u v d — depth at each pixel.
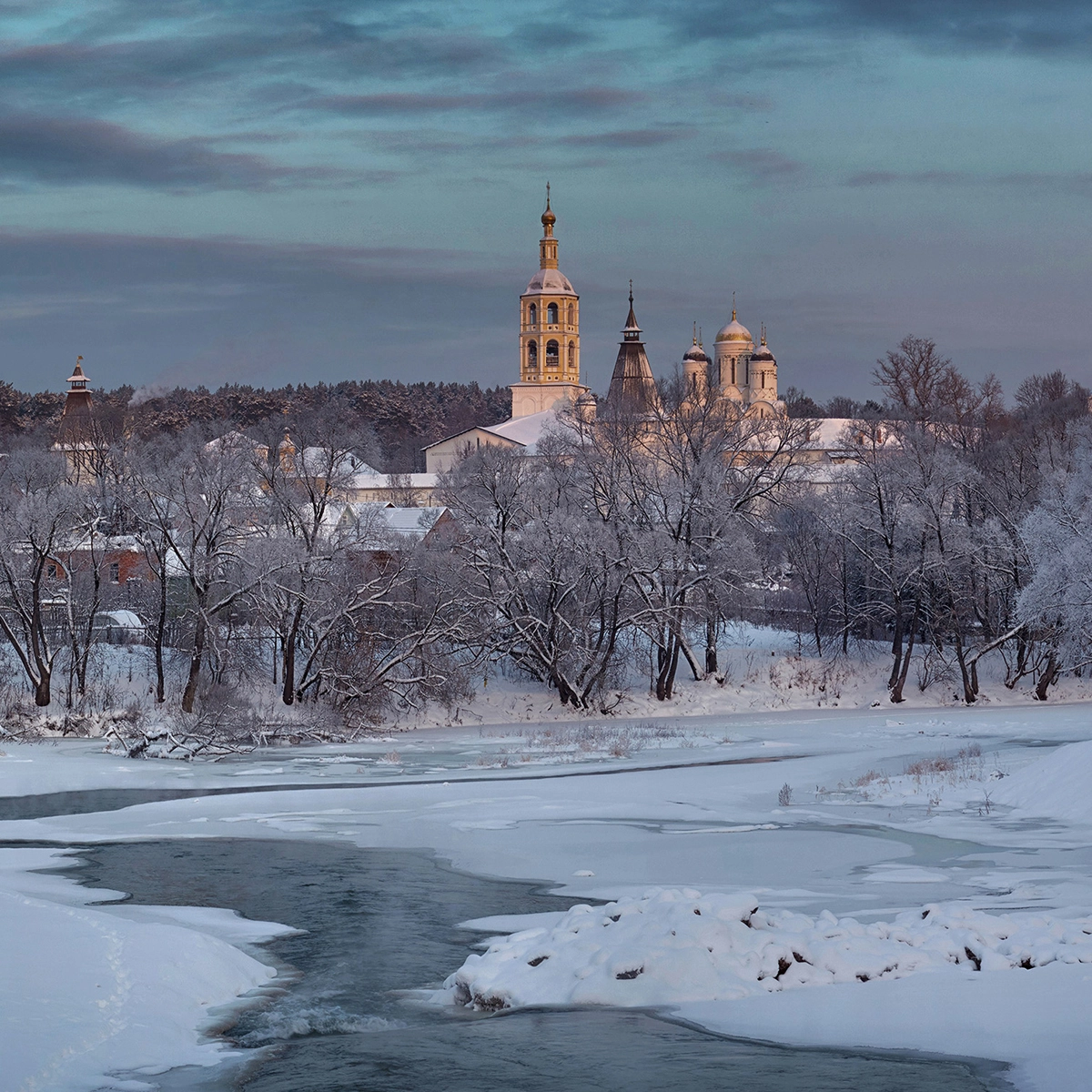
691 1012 13.66
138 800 36.88
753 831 28.78
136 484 61.47
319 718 58.19
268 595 61.34
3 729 54.00
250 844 28.11
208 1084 11.95
